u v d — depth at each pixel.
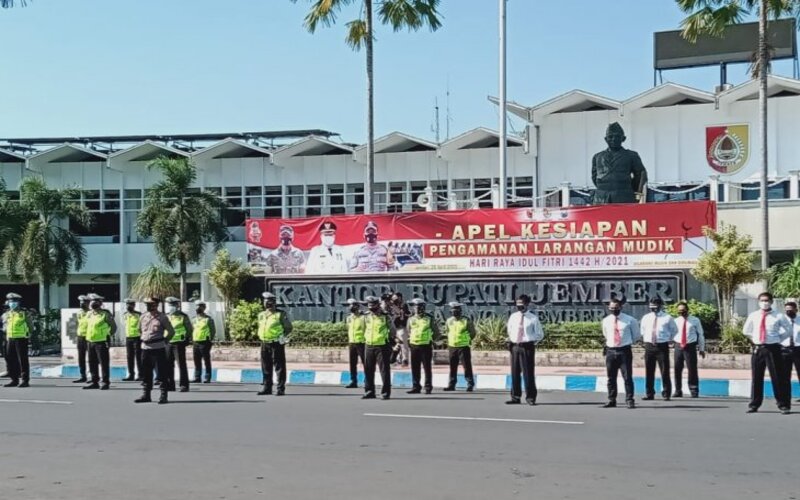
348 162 40.69
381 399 17.47
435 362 24.81
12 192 43.03
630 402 15.94
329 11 29.48
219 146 40.38
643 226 25.39
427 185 39.75
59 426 13.70
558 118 38.00
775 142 35.44
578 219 25.92
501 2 30.08
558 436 12.42
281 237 28.67
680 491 8.96
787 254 31.06
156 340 16.86
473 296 26.66
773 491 8.95
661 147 36.72
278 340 18.39
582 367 23.53
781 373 15.05
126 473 10.05
